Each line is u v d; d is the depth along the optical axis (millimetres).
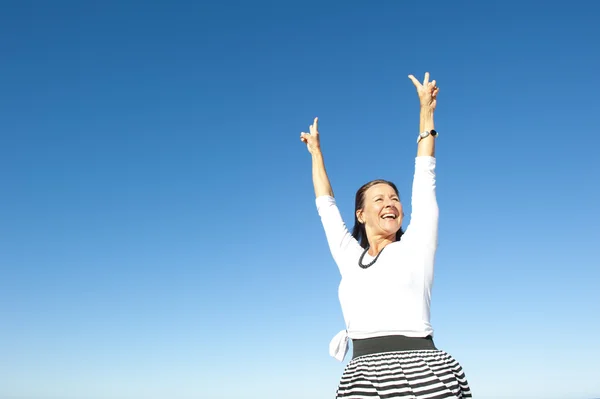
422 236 4070
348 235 4723
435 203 4199
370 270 4113
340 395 3959
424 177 4270
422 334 3844
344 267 4480
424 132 4379
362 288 4062
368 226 4531
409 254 4035
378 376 3703
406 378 3637
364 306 3990
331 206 4988
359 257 4414
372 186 4621
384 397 3625
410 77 4633
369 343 3904
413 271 3969
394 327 3840
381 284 3969
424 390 3580
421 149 4363
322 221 4922
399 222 4441
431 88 4531
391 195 4535
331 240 4730
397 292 3920
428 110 4469
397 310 3883
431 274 4035
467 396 3836
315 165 5301
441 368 3691
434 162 4332
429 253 4047
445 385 3611
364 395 3713
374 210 4465
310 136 5473
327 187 5176
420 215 4137
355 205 4730
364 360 3834
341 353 4312
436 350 3828
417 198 4211
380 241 4461
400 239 4332
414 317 3875
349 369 3934
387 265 4031
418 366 3674
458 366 3859
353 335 4035
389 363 3717
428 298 4012
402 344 3803
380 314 3898
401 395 3596
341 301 4262
